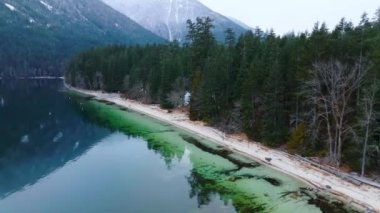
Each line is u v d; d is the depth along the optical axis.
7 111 113.00
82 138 81.00
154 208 44.75
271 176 53.69
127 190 50.81
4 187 53.44
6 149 73.06
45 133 85.94
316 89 54.34
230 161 61.22
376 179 48.53
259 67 68.44
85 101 135.12
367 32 57.53
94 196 49.28
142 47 167.38
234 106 76.81
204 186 51.31
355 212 41.62
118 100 132.88
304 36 68.88
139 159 64.94
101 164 62.72
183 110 103.69
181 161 62.72
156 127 88.62
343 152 53.22
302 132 58.78
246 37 90.31
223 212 43.16
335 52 55.75
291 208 43.59
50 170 60.41
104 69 157.62
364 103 48.59
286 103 64.12
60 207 46.31
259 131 67.94
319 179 50.41
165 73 107.31
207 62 88.56
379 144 49.09
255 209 43.75
